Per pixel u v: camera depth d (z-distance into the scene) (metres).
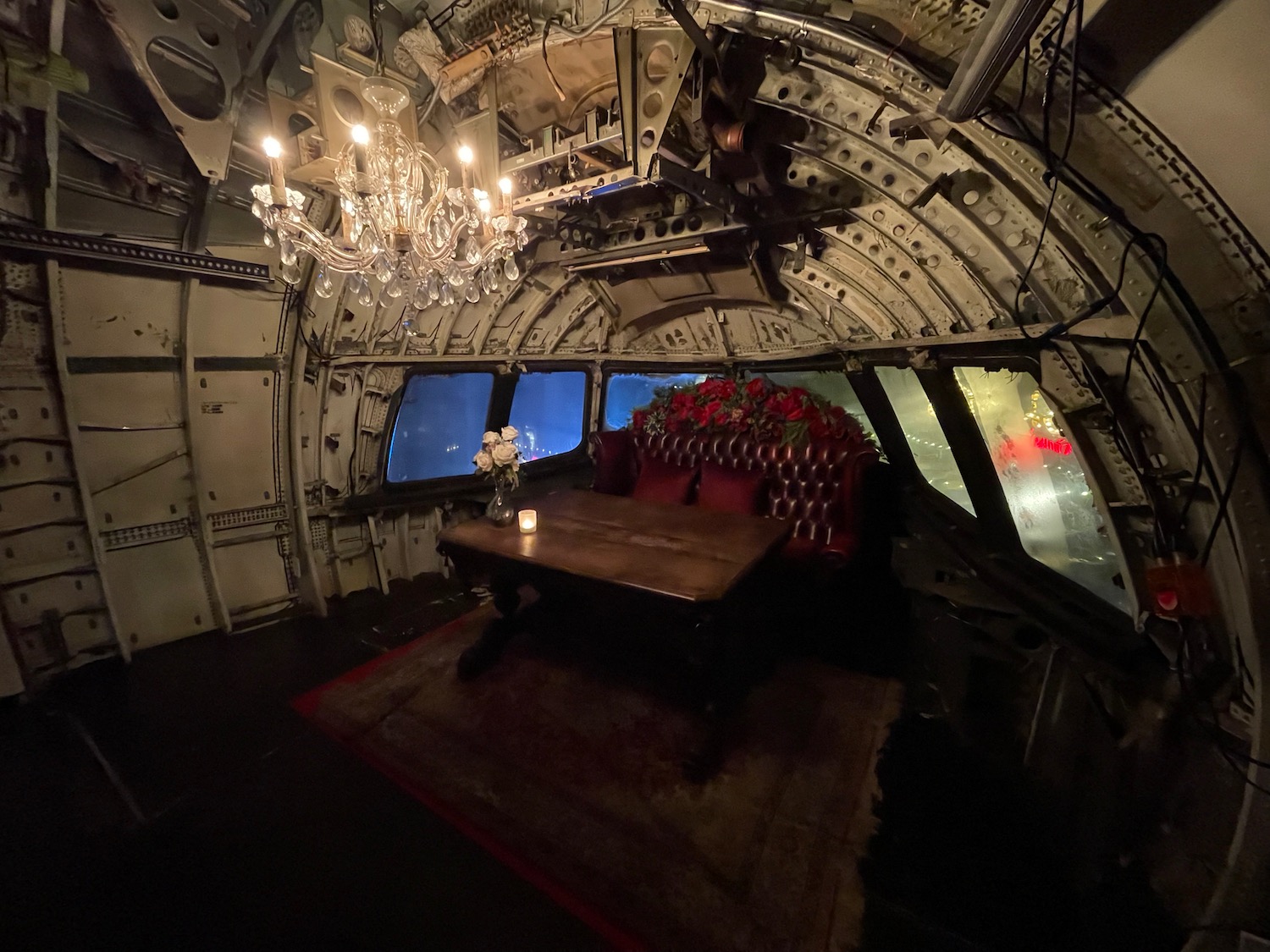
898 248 2.53
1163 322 1.55
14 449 2.52
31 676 2.60
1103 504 2.07
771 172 2.49
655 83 1.95
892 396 3.62
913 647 3.13
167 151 2.34
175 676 2.79
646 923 1.61
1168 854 1.67
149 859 1.79
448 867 1.78
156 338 2.80
